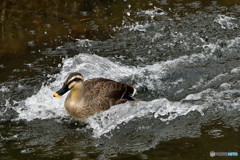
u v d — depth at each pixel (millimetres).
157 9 14117
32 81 10500
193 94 9805
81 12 13961
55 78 10656
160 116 9055
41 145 8102
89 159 7578
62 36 12633
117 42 12352
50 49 11961
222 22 13211
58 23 13305
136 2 14562
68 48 12031
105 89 9219
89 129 8719
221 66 11000
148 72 10812
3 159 7594
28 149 7938
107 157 7625
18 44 12156
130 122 8867
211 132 8359
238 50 11750
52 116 9234
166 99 9570
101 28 13102
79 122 9039
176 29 12977
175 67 10992
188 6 14250
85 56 11477
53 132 8594
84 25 13227
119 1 14609
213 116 8977
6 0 14273
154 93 9977
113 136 8406
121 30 13000
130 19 13570
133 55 11672
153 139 8219
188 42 12289
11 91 10055
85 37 12609
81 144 8125
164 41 12375
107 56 11633
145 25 13211
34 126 8805
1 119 9016
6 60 11375
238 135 8203
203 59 11359
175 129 8562
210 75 10617
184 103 9484
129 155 7664
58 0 14562
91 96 9023
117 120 8953
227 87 10039
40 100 9812
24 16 13594
